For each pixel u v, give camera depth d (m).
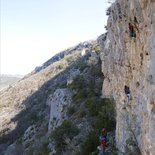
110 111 28.08
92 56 67.06
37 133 54.56
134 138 17.00
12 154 53.97
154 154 12.12
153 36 11.66
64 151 32.22
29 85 104.56
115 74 22.86
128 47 17.28
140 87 15.32
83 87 46.81
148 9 12.22
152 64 11.80
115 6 19.30
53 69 107.81
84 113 36.47
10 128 72.38
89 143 27.58
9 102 97.88
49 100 69.00
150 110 12.20
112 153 21.19
